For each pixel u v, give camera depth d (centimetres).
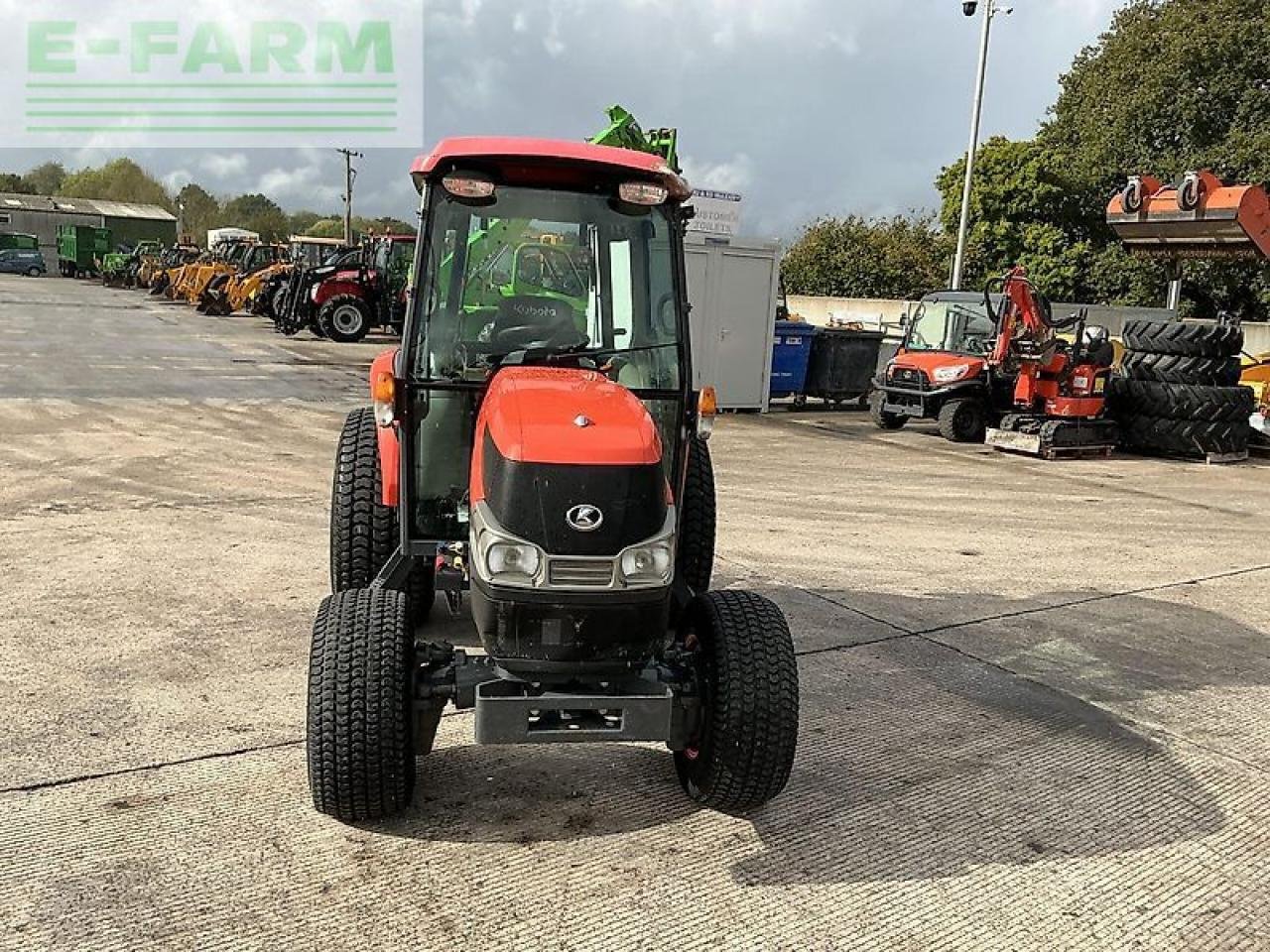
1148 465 1251
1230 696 508
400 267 2300
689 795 376
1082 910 321
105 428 1077
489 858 330
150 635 501
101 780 363
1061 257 3089
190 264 3412
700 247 1459
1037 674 522
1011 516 908
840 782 396
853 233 3584
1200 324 1320
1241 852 361
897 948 297
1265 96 2802
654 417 391
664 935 296
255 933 285
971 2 2266
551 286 392
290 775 373
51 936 279
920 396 1375
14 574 584
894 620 592
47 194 9631
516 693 316
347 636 333
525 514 305
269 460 957
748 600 363
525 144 374
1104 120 3138
